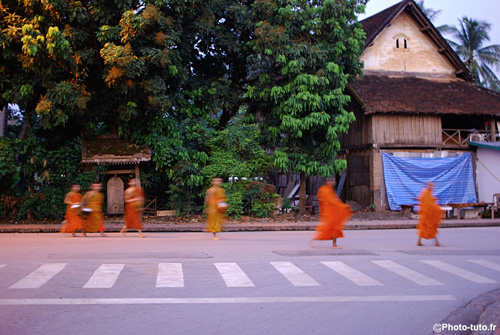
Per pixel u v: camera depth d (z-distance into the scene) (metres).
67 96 16.88
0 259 9.49
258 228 17.91
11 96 17.78
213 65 22.52
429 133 25.78
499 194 24.12
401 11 28.31
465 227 19.61
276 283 7.75
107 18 17.30
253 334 5.33
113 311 6.12
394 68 28.73
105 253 10.34
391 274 8.58
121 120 19.59
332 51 20.78
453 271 8.98
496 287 7.81
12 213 19.89
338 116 20.67
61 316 5.88
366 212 24.34
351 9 21.34
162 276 8.06
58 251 10.63
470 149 26.52
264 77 21.03
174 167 20.05
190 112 20.55
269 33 19.73
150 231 17.20
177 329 5.45
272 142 21.70
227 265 9.08
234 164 20.20
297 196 28.50
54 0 16.02
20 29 16.27
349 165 27.16
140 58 17.03
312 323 5.77
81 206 14.52
